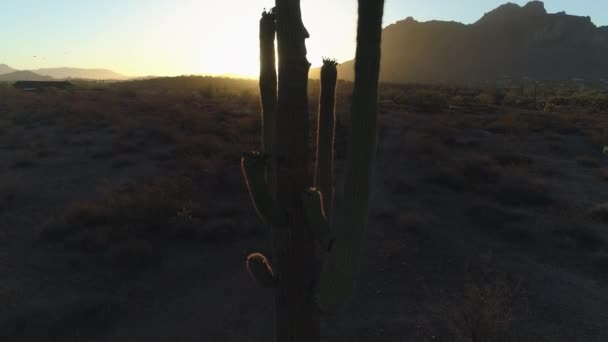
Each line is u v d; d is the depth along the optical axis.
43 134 20.55
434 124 24.38
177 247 8.64
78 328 5.88
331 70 3.57
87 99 37.19
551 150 19.31
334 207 10.90
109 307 6.32
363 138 2.89
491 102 52.69
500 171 14.23
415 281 7.45
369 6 2.79
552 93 71.75
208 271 7.75
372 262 8.21
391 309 6.61
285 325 3.63
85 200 10.84
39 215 9.95
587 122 29.59
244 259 8.23
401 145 18.86
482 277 7.48
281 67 3.30
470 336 5.62
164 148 17.42
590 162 16.42
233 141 18.00
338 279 3.01
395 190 12.84
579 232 9.29
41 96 41.31
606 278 7.53
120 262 7.70
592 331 5.95
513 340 5.62
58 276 7.21
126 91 50.72
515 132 23.52
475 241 9.15
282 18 3.25
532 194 11.90
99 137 19.70
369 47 2.82
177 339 5.87
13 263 7.57
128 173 13.74
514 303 6.59
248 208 10.91
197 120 23.19
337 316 6.45
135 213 9.50
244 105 35.88
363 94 2.87
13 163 14.58
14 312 5.93
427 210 11.15
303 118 3.34
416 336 5.85
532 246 8.87
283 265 3.54
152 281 7.32
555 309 6.47
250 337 5.93
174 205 10.10
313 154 14.09
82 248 8.20
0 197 10.74
